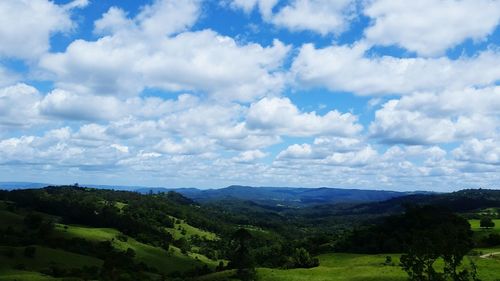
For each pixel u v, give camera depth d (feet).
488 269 350.02
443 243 188.14
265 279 407.64
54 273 467.93
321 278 384.27
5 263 477.77
